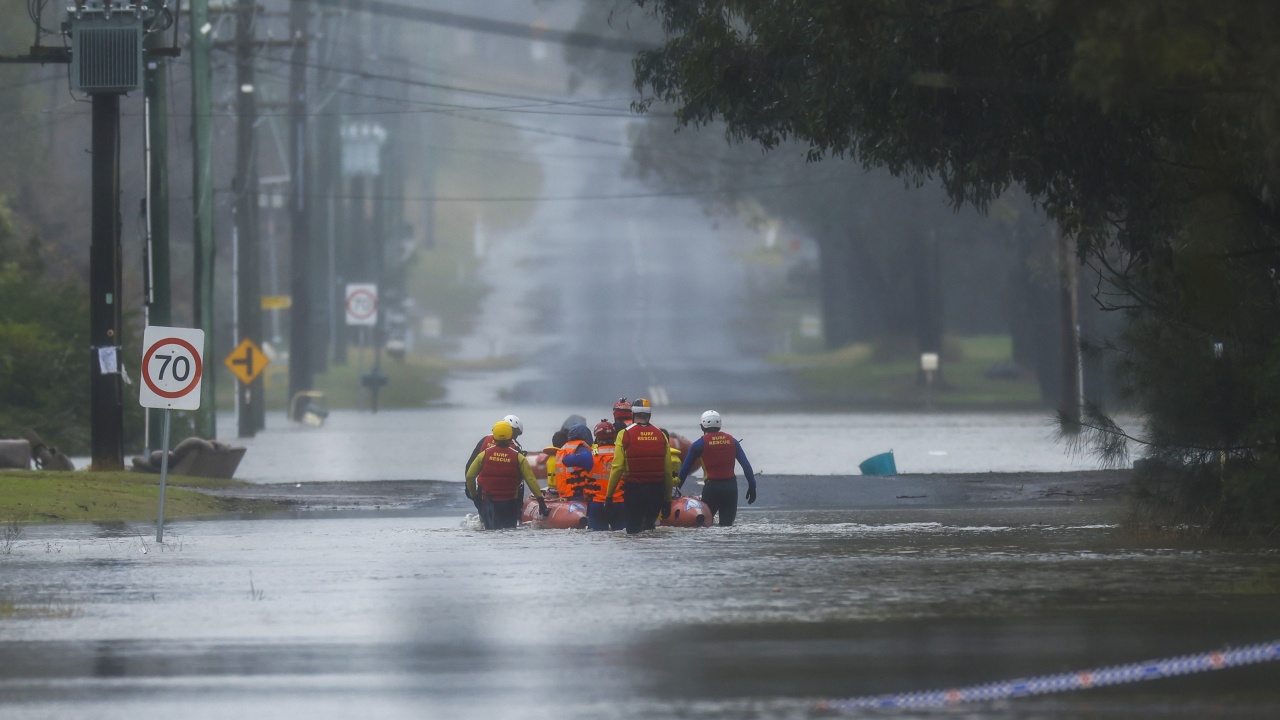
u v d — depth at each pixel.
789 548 62.38
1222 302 65.50
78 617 44.03
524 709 31.03
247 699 32.28
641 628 41.34
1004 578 51.31
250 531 73.12
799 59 71.06
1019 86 64.25
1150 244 70.38
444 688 33.34
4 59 101.56
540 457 88.31
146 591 49.81
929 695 32.03
